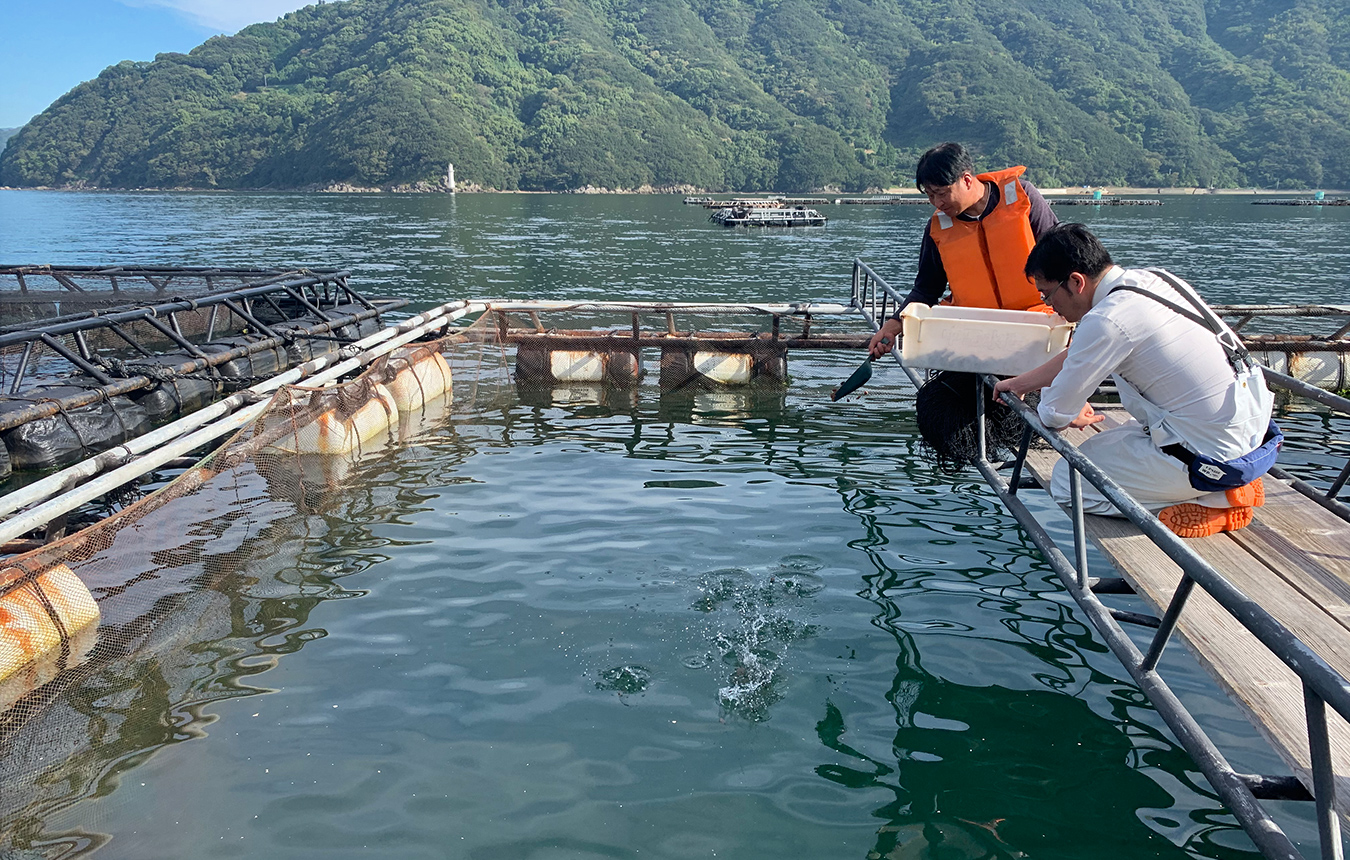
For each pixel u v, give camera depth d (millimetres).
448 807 3703
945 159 5219
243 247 39406
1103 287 4242
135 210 84125
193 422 7250
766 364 12016
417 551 6336
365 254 35875
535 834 3545
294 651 4969
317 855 3426
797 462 8594
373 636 5133
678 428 9898
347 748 4102
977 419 5766
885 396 11523
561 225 59812
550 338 11984
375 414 9312
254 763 3988
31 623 4844
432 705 4445
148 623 5242
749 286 25422
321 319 14016
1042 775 3957
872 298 10766
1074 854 3473
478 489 7688
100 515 7398
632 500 7414
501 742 4148
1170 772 3990
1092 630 5281
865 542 6562
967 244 5508
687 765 3990
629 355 12023
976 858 3441
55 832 3559
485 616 5363
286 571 5992
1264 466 4148
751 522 6930
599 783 3859
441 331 13414
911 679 4723
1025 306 5598
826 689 4617
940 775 3943
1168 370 4055
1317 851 3445
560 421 10188
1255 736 4215
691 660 4879
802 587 5785
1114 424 6047
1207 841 3549
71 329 9820
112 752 4078
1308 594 3854
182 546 5918
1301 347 11656
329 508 7215
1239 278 27594
